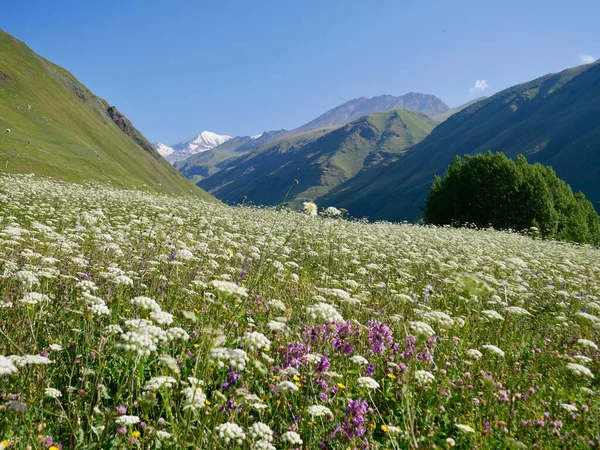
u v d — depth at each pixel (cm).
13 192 2019
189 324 609
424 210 6506
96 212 1451
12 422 395
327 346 563
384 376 570
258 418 464
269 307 723
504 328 812
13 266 684
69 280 729
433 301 985
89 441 391
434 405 528
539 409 550
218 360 386
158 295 729
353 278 1112
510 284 1133
